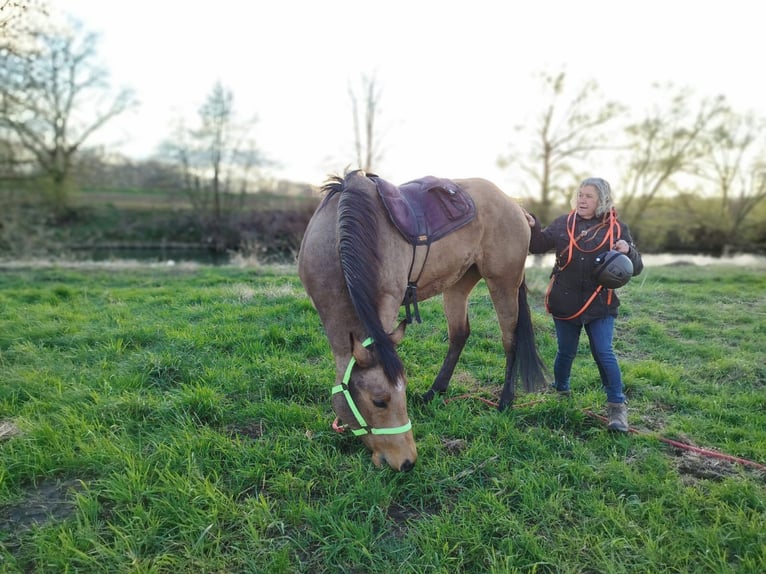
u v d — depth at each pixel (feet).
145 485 7.68
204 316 17.17
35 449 8.46
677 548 6.90
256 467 8.32
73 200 74.13
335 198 8.97
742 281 28.35
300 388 11.38
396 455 7.54
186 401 10.20
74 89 66.64
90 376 11.66
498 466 8.75
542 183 75.25
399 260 8.84
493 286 11.28
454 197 9.99
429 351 14.48
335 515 7.45
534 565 6.52
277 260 42.42
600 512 7.55
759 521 7.38
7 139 56.85
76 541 6.72
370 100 74.33
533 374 11.09
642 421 10.78
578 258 10.18
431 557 6.70
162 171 90.33
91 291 22.06
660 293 23.27
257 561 6.64
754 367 13.66
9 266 33.45
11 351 13.10
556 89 71.20
